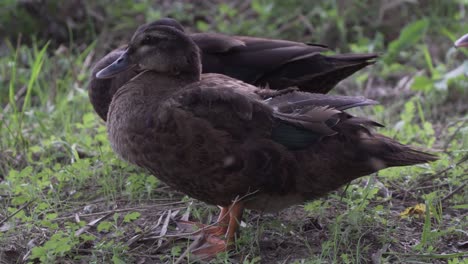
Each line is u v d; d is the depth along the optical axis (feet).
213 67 36.81
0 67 51.75
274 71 36.94
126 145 30.04
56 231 31.68
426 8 57.62
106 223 30.17
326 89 37.88
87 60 51.60
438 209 32.71
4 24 56.18
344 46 54.95
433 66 52.13
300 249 29.99
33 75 42.52
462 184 34.01
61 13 56.59
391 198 34.30
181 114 28.68
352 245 29.94
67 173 35.81
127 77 36.76
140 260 29.53
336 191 33.68
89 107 45.03
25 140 40.32
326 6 57.88
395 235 30.81
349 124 29.30
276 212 31.50
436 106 46.98
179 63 31.35
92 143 39.29
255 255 29.63
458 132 40.24
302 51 36.40
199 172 29.09
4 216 33.37
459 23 55.47
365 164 29.30
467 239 30.45
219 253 29.22
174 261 29.22
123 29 56.70
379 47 53.98
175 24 32.76
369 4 57.88
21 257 29.84
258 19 56.70
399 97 48.85
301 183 29.45
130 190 34.30
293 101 29.35
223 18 57.11
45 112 44.37
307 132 28.89
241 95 29.09
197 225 31.55
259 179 29.04
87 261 29.30
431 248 29.01
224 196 29.76
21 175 34.81
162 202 34.42
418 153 29.50
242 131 28.73
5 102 49.49
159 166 29.55
